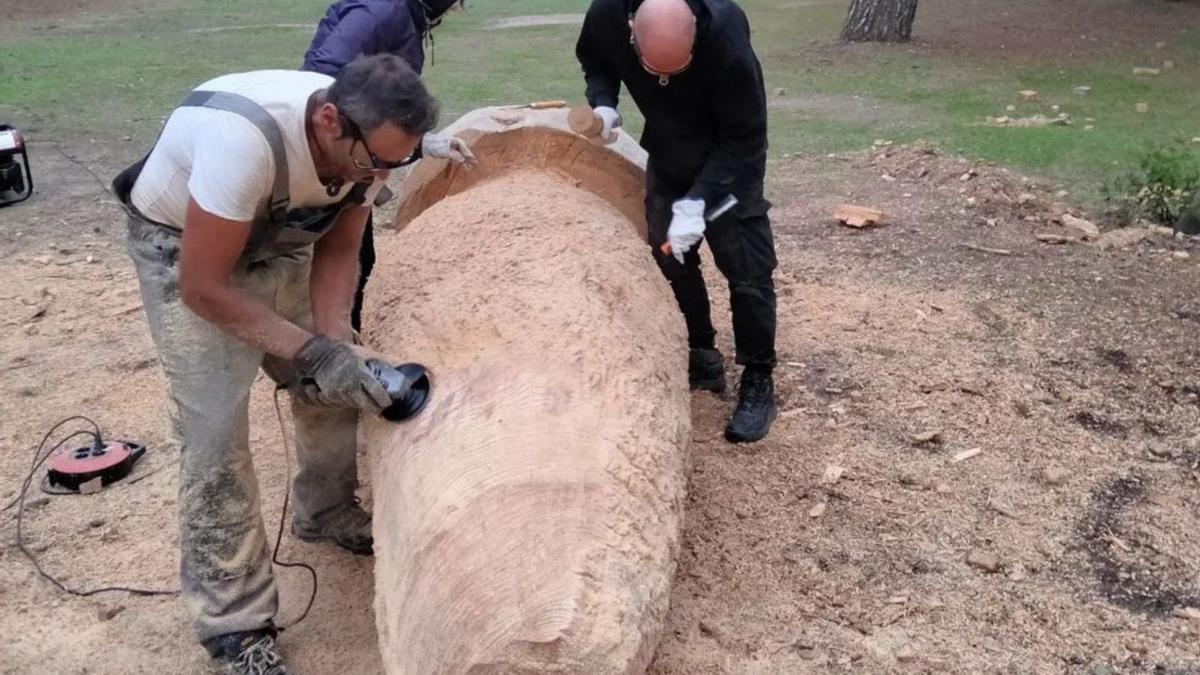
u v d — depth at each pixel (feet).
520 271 10.40
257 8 61.16
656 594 7.62
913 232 21.66
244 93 8.48
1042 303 18.16
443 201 13.10
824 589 11.18
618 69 13.05
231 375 9.28
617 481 7.98
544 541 7.29
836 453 13.71
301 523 11.75
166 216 9.04
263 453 13.96
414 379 8.84
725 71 12.13
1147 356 16.29
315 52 11.91
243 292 8.80
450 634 7.03
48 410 15.20
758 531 12.13
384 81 8.06
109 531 12.35
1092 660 10.22
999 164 26.09
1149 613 10.87
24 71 40.88
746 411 14.19
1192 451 13.78
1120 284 18.92
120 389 15.78
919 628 10.64
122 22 55.62
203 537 9.52
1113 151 27.25
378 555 8.37
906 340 16.80
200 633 9.74
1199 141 28.14
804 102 35.35
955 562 11.64
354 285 10.28
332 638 10.61
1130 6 54.34
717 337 17.25
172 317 9.17
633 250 11.81
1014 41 46.14
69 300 19.11
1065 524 12.30
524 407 8.34
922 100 35.04
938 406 14.83
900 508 12.58
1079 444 13.93
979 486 13.02
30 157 28.60
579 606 6.95
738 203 13.15
